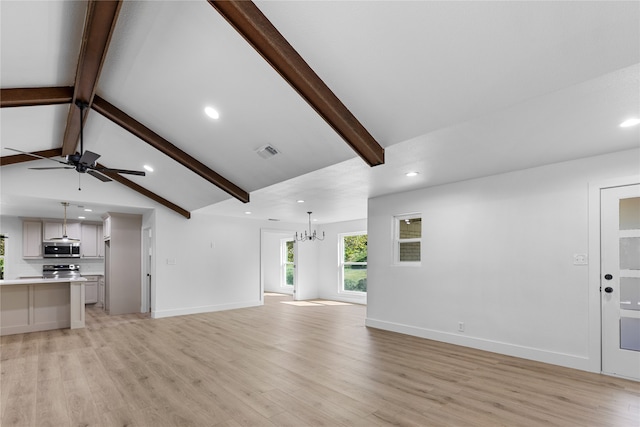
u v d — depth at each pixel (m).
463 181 4.66
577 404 2.78
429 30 2.06
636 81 2.04
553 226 3.84
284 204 6.41
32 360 4.02
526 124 2.72
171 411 2.70
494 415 2.60
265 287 11.98
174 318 6.72
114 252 7.32
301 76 2.49
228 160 4.55
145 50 2.88
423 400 2.87
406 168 3.99
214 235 7.74
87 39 2.43
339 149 3.43
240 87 3.03
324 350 4.39
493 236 4.33
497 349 4.22
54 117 4.12
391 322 5.53
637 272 3.32
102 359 4.05
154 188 6.50
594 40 1.83
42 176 5.68
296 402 2.85
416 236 5.43
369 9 2.03
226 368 3.70
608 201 3.50
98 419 2.58
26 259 8.14
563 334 3.72
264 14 2.22
